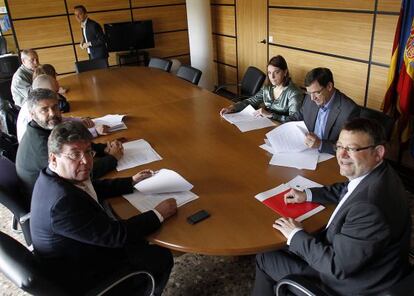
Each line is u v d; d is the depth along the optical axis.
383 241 1.20
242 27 5.38
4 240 1.32
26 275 1.19
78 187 1.45
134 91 3.53
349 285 1.35
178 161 2.04
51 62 5.73
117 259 1.58
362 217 1.21
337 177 1.77
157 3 6.12
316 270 1.41
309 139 2.04
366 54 3.59
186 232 1.46
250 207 1.59
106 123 2.64
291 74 4.67
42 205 1.35
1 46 5.36
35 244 1.41
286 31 4.55
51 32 5.57
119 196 1.74
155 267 1.66
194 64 6.04
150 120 2.71
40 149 1.98
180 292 2.12
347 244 1.23
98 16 5.80
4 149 2.54
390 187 1.29
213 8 5.91
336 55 3.94
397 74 3.11
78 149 1.40
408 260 1.41
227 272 2.25
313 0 4.01
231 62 5.91
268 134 2.18
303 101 2.62
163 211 1.54
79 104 3.22
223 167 1.94
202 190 1.74
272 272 1.62
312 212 1.53
